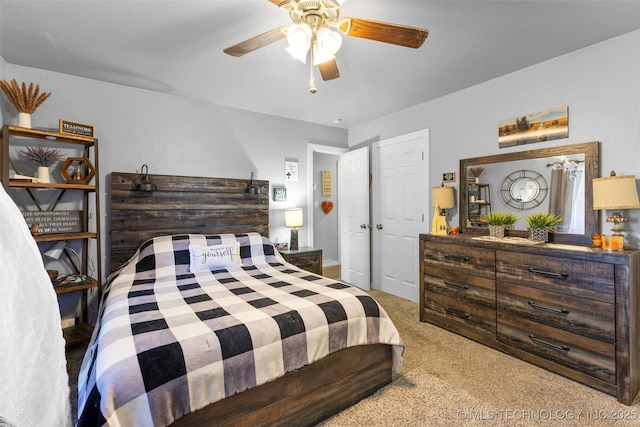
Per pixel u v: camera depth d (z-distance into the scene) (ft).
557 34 6.68
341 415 5.44
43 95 7.68
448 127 10.41
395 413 5.45
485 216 9.34
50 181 8.47
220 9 5.79
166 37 6.77
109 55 7.58
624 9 5.77
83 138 8.18
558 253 6.57
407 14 5.94
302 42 4.75
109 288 7.23
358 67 8.25
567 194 7.58
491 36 6.75
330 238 19.26
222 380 4.27
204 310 5.48
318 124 13.98
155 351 4.05
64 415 1.79
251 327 4.81
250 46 5.39
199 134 10.87
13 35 6.66
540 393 5.99
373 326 6.07
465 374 6.70
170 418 3.83
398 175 12.35
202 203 10.68
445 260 9.05
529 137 8.32
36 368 1.64
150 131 9.98
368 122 13.75
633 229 6.65
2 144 6.98
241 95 10.37
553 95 7.84
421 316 9.77
